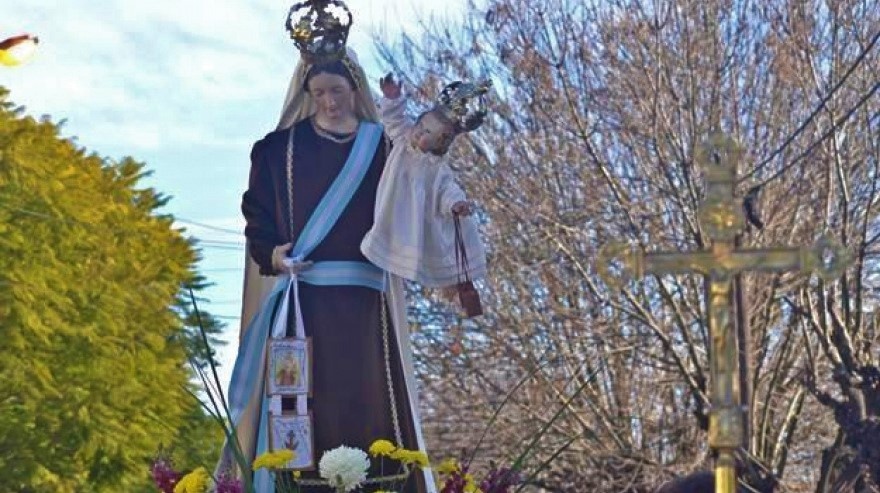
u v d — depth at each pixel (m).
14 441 31.55
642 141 25.09
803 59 24.38
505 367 26.30
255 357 8.32
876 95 24.25
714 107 24.38
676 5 24.97
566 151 25.98
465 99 8.09
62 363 33.00
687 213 24.27
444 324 26.39
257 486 8.12
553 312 25.67
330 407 8.19
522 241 26.11
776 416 25.84
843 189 22.73
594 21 25.52
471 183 26.14
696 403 23.81
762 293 23.97
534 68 25.58
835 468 22.22
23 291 32.06
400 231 8.17
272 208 8.45
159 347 34.22
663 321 25.53
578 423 25.80
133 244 35.81
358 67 8.50
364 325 8.27
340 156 8.38
